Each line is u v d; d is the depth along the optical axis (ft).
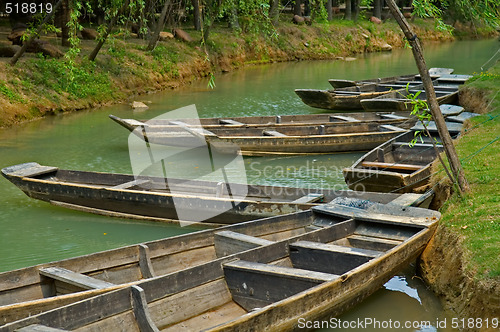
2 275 21.04
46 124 58.03
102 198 33.53
